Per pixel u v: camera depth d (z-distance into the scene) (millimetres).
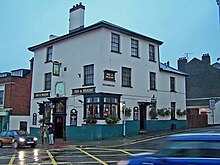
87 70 24969
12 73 39281
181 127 31578
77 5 27906
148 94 28016
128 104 25688
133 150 16469
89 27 24891
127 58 26297
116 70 25031
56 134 26734
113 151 16469
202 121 34281
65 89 26484
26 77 34312
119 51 25641
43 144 22484
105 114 23438
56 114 26750
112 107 24188
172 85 31859
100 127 22938
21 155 15664
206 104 42344
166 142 6254
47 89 28547
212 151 5363
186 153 5633
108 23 24609
